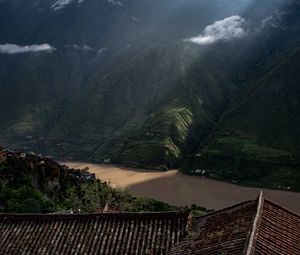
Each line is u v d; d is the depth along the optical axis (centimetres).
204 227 2564
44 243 2666
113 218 2770
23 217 2869
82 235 2688
